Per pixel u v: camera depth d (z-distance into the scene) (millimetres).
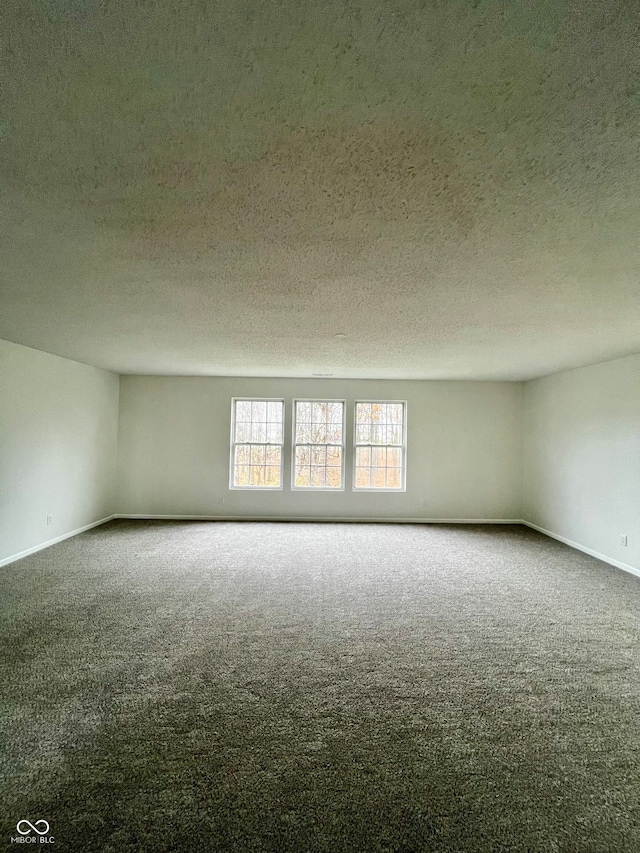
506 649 2787
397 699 2240
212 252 2039
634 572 4371
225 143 1235
